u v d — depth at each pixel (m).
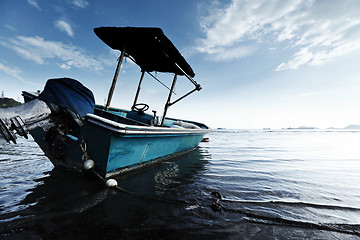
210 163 5.87
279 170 4.96
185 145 6.71
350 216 2.21
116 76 4.43
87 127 3.04
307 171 4.88
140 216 2.08
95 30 4.39
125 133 2.89
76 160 3.37
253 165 5.68
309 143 16.45
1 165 4.42
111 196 2.62
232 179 3.90
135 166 4.01
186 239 1.67
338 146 13.66
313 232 1.84
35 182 3.14
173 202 2.52
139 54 5.57
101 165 3.07
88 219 1.96
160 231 1.79
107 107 4.29
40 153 6.39
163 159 5.38
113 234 1.70
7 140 2.51
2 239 1.55
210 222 1.99
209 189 3.17
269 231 1.84
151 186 3.22
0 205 2.22
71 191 2.76
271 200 2.70
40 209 2.15
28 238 1.59
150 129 3.63
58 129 3.19
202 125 10.01
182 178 3.89
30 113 2.78
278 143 16.09
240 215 2.18
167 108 5.27
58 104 3.08
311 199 2.77
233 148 11.34
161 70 6.57
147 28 3.91
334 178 4.14
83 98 3.39
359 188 3.36
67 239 1.60
